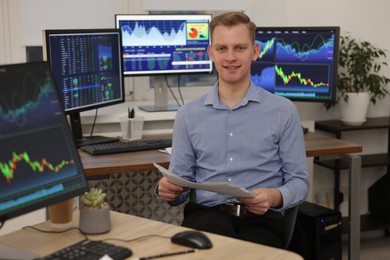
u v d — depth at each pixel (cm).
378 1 392
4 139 153
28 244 166
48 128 164
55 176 163
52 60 276
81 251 154
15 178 153
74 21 357
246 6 392
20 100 159
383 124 376
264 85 343
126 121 310
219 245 163
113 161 264
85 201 175
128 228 179
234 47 224
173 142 239
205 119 233
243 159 230
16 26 348
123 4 366
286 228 225
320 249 308
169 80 389
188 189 226
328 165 377
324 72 330
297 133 230
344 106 378
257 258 154
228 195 211
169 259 153
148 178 358
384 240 405
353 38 391
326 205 401
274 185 231
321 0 382
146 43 333
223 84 232
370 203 407
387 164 379
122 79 318
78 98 293
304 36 331
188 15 339
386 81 386
